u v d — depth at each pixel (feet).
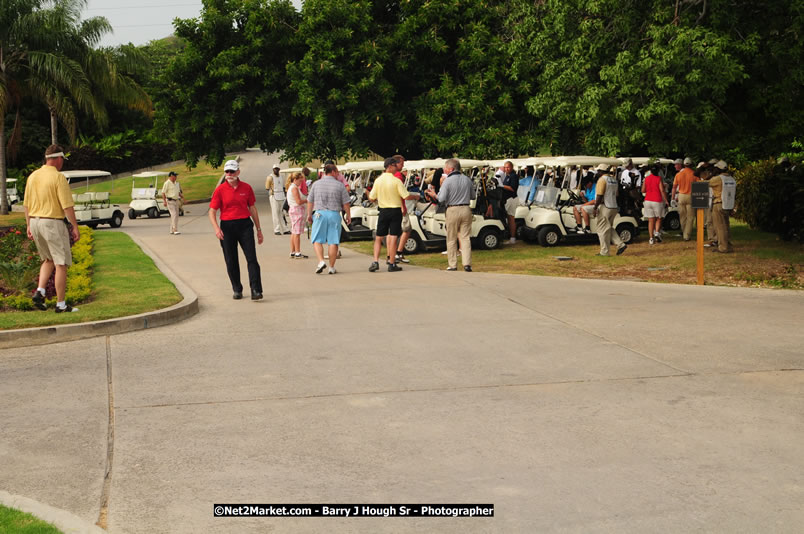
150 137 183.73
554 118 60.44
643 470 14.40
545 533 12.05
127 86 113.91
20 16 100.94
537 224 54.75
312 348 24.43
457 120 96.99
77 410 18.53
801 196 52.06
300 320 28.78
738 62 50.24
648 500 13.14
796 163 59.88
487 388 19.81
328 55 96.94
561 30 54.70
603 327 26.86
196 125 104.88
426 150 100.27
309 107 96.99
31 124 163.53
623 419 17.24
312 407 18.51
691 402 18.37
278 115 109.81
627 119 50.55
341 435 16.56
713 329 26.30
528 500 13.21
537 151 96.17
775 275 39.88
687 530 12.06
